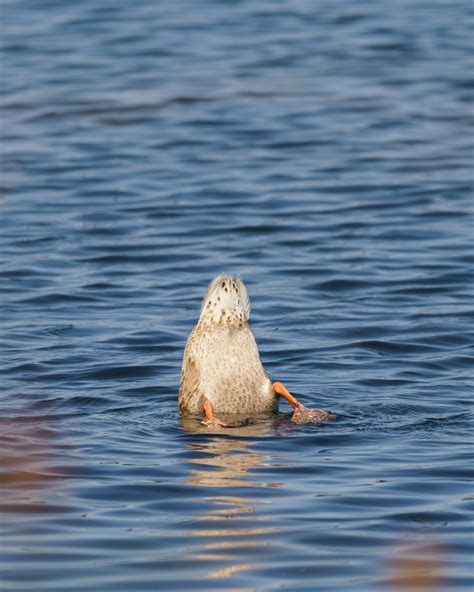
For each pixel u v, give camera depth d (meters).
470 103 112.38
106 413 44.50
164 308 60.09
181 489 35.75
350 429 42.09
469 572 29.66
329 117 108.19
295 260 69.25
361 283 64.56
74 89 117.88
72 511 33.97
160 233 75.12
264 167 92.31
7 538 31.92
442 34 142.62
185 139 101.44
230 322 44.72
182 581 29.11
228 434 41.78
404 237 73.94
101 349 53.03
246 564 30.23
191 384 44.72
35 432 41.84
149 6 162.75
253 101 114.25
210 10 159.25
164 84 119.88
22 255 70.12
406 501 34.62
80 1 165.75
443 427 42.28
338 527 32.66
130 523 33.00
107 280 65.31
